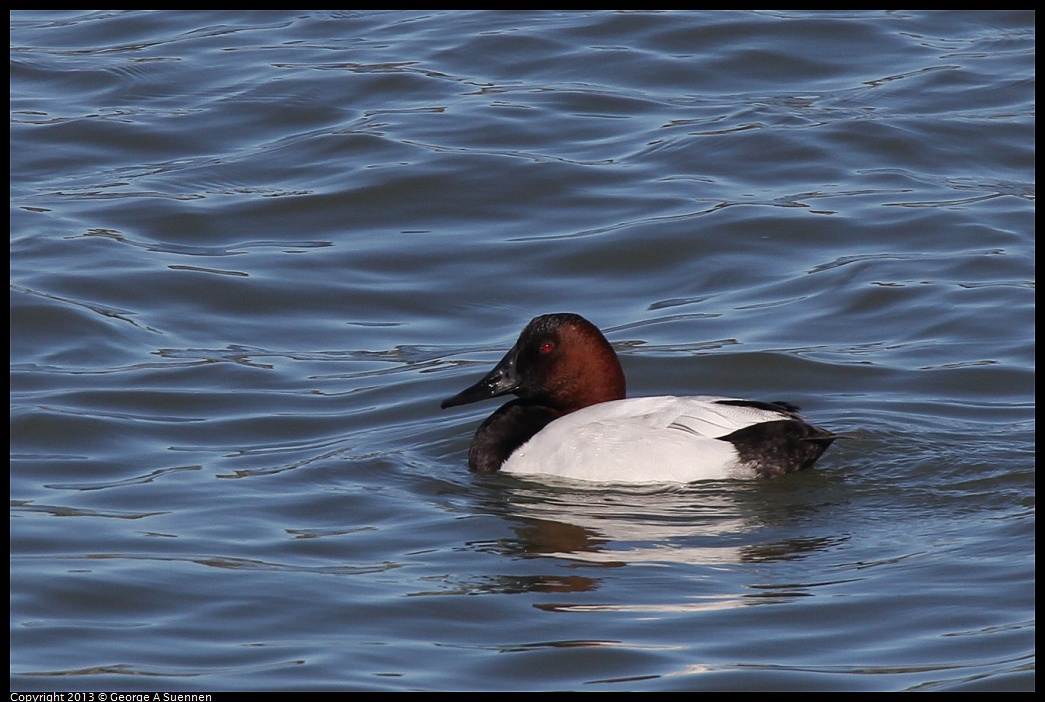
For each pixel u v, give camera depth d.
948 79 20.56
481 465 12.25
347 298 16.06
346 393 14.02
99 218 17.62
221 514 11.45
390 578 10.24
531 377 12.45
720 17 22.31
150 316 15.63
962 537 10.62
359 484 12.03
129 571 10.41
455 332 15.42
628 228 17.19
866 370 14.14
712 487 11.48
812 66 21.09
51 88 20.95
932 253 16.59
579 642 9.32
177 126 19.81
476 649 9.28
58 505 11.69
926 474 11.77
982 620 9.42
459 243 17.11
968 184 18.16
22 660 9.27
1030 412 13.17
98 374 14.41
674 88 20.59
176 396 13.89
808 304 15.66
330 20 23.09
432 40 22.12
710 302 15.86
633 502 11.38
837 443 12.41
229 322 15.60
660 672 8.95
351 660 9.19
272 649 9.37
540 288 16.27
